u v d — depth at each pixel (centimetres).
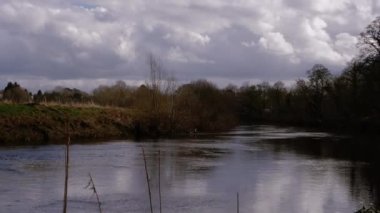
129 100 8256
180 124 7256
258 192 2692
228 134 7588
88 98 8475
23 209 2188
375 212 1728
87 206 2278
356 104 8075
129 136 6550
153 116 7062
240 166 3728
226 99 10156
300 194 2655
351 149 5194
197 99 8519
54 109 6259
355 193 2689
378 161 4138
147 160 3981
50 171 3269
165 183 2923
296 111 12088
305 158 4338
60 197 2444
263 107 14525
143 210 2222
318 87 11181
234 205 2359
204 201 2434
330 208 2334
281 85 14488
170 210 2238
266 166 3756
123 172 3316
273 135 7444
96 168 3478
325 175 3316
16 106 5944
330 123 9731
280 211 2267
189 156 4344
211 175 3262
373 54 7338
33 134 5516
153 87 7431
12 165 3512
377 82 7269
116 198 2467
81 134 6069
